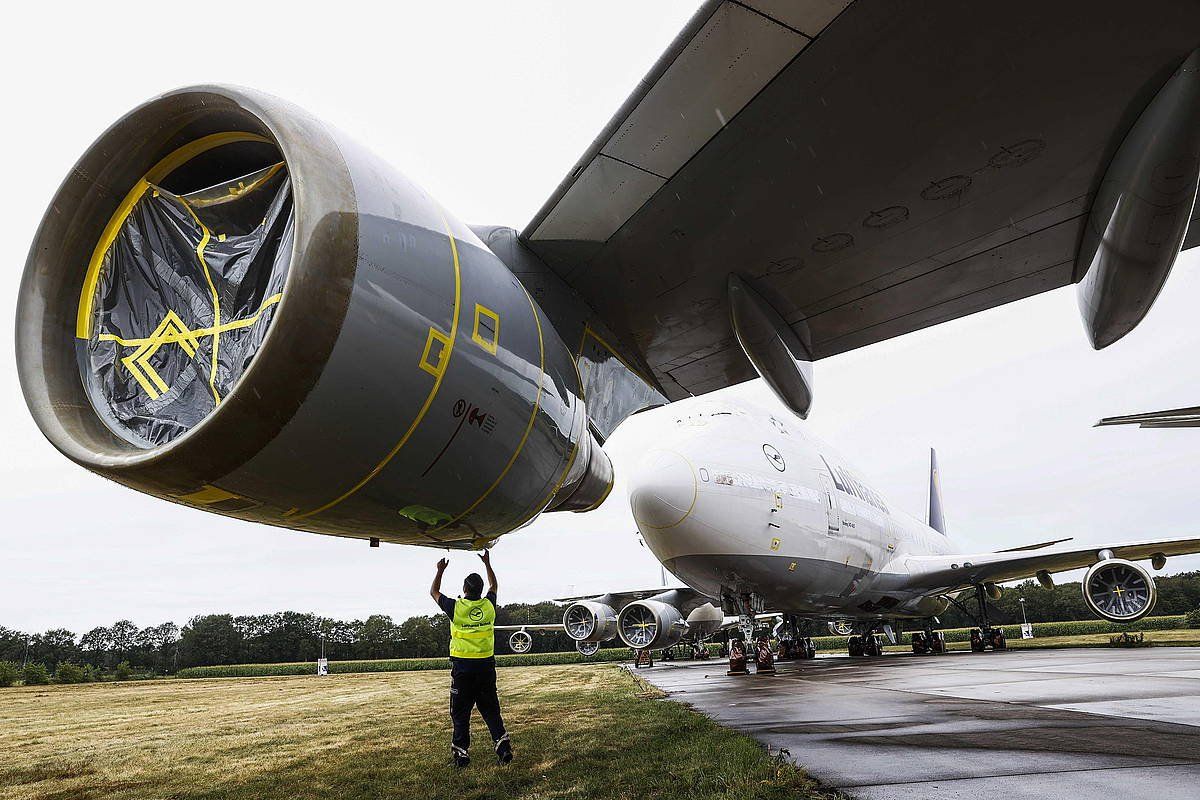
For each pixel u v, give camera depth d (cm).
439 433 258
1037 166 310
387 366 237
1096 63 256
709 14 234
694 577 1308
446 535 315
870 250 370
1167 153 278
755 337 419
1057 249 375
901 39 244
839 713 654
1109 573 1460
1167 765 361
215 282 255
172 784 541
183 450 219
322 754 643
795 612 1673
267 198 260
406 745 657
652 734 579
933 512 3167
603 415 439
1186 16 235
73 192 262
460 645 508
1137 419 643
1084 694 724
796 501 1321
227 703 1650
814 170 308
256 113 240
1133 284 338
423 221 264
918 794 313
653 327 443
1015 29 240
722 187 320
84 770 655
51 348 256
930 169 310
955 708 646
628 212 337
